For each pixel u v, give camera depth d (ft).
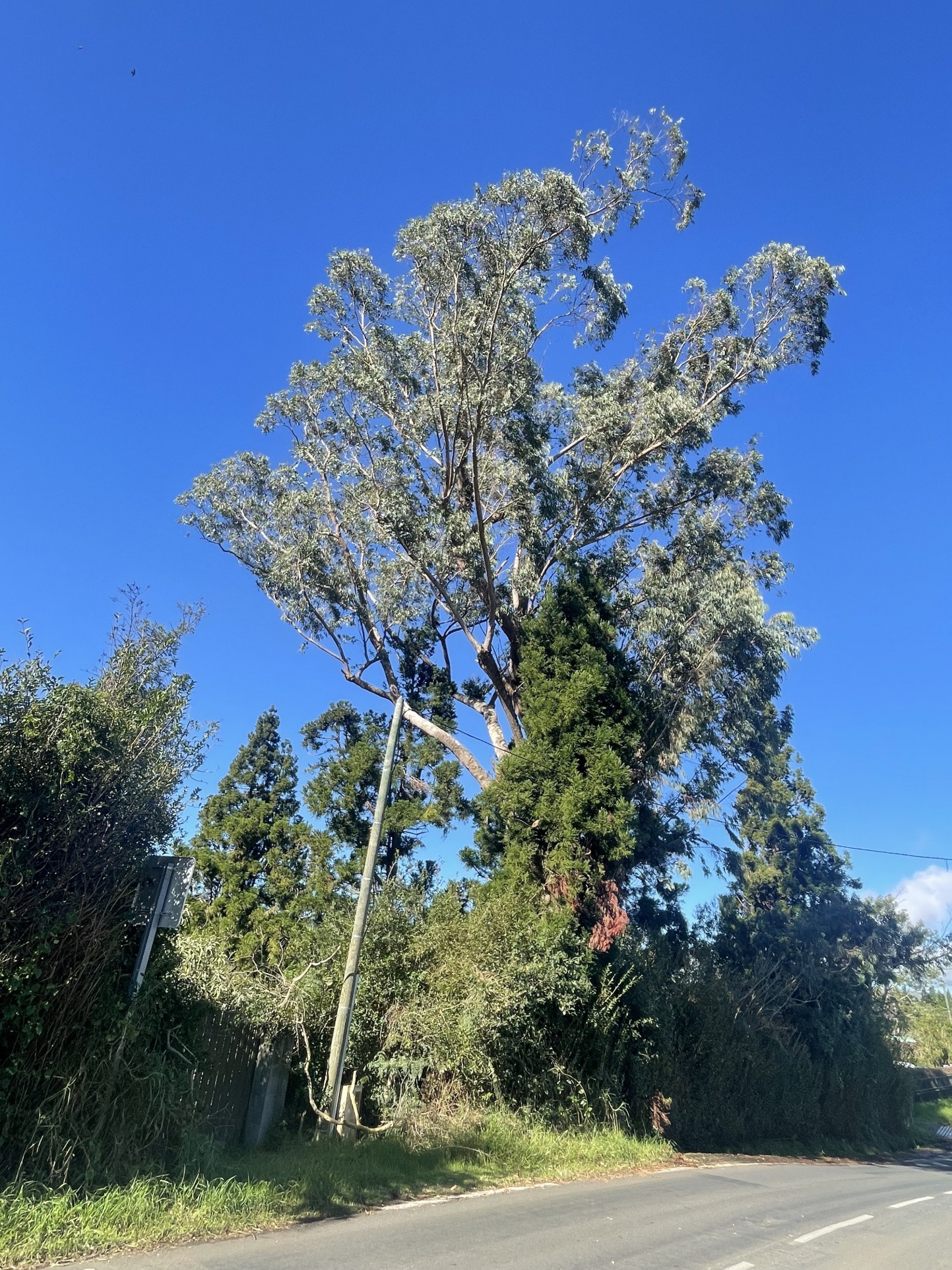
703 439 72.59
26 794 24.30
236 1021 36.86
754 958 93.66
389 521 70.23
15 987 23.35
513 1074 48.88
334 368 74.33
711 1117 73.05
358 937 40.34
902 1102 120.06
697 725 67.67
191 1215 23.84
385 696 87.40
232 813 94.89
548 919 55.21
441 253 63.87
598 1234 27.96
